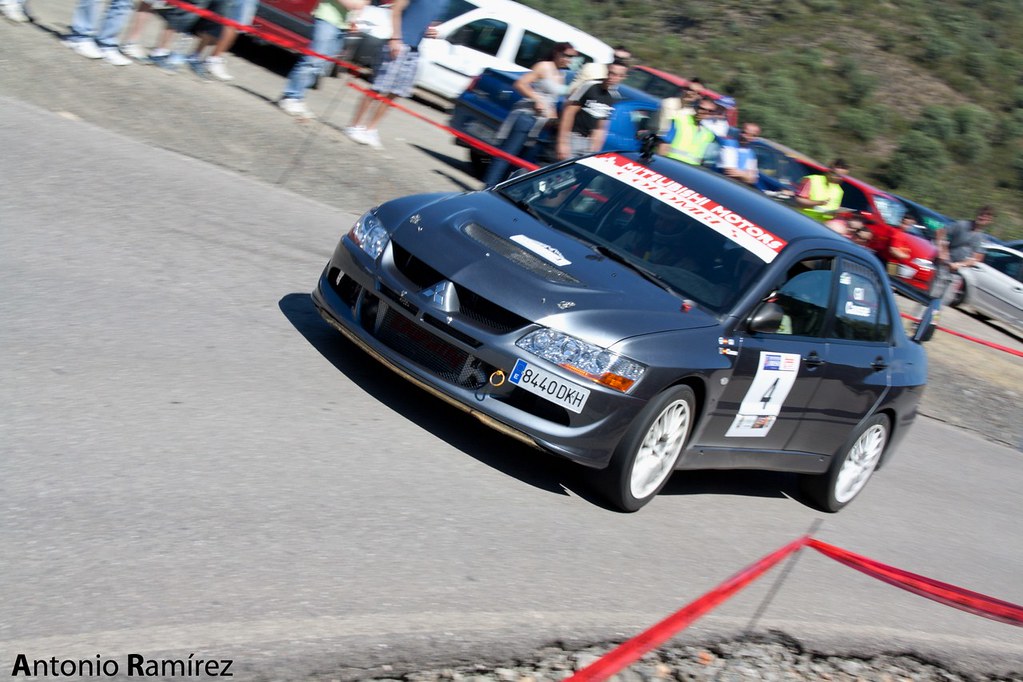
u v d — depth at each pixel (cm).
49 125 1327
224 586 552
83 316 865
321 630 539
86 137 1334
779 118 4788
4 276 901
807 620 787
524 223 905
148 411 730
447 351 809
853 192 2719
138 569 544
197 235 1158
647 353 794
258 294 1045
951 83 5769
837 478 1065
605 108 1720
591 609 668
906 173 4791
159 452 678
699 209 952
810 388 956
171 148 1430
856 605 861
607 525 816
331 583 589
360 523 671
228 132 1512
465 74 2555
